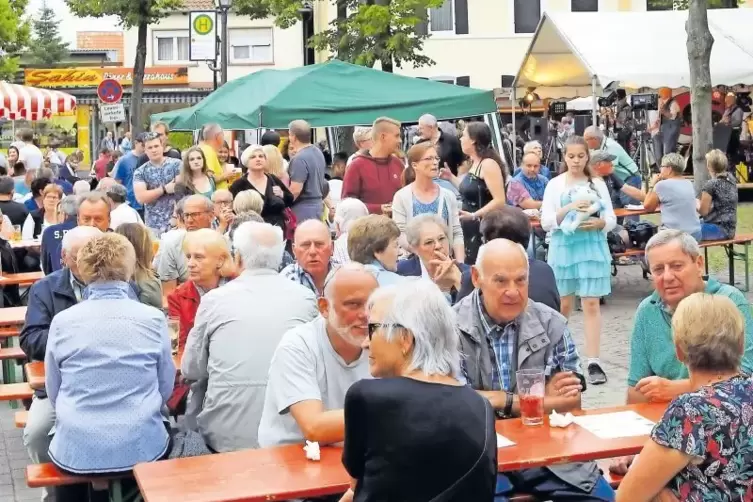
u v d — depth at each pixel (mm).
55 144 41219
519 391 5477
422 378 4234
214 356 6309
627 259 15711
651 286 16188
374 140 12008
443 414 4105
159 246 10758
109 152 29609
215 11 26406
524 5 40281
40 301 7578
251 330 6281
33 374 7387
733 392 4180
